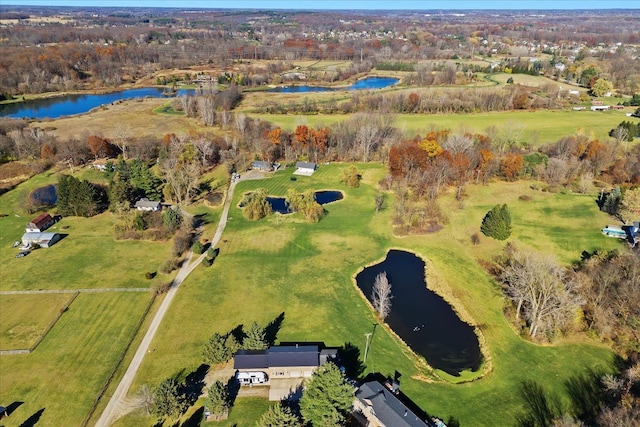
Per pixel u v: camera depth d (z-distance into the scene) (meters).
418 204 129.50
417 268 101.69
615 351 76.19
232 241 110.94
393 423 58.62
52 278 95.31
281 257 104.38
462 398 67.62
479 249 107.69
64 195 120.44
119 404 65.69
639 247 92.62
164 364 73.06
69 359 73.75
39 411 64.44
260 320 83.75
